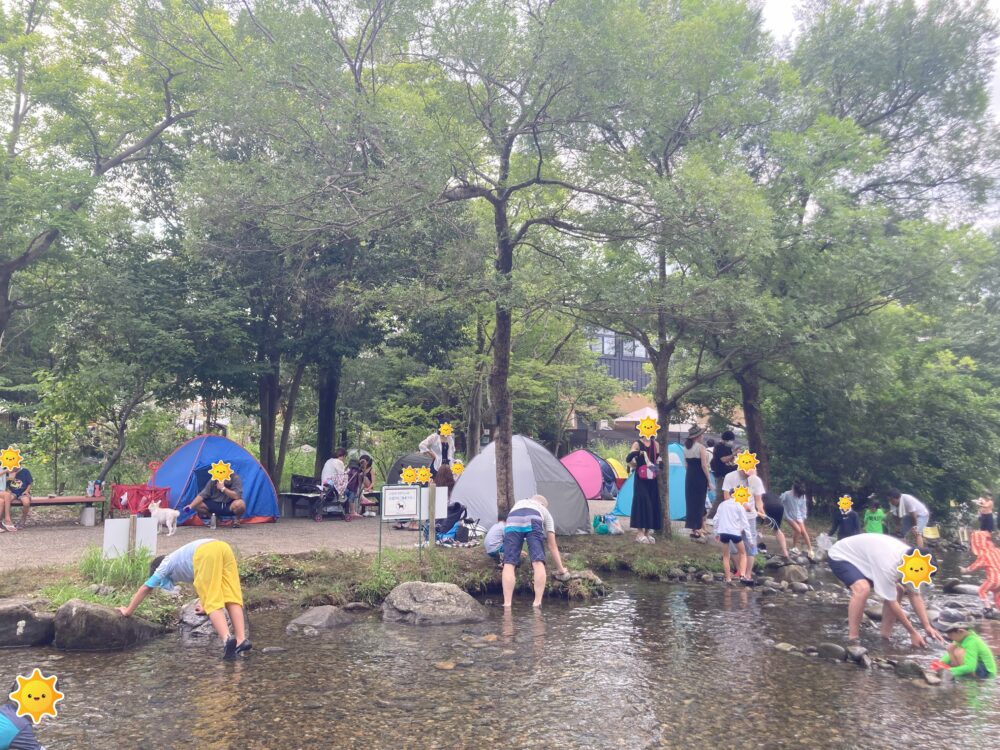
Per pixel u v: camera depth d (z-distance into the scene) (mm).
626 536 14766
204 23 17172
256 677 6535
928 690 6512
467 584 10484
